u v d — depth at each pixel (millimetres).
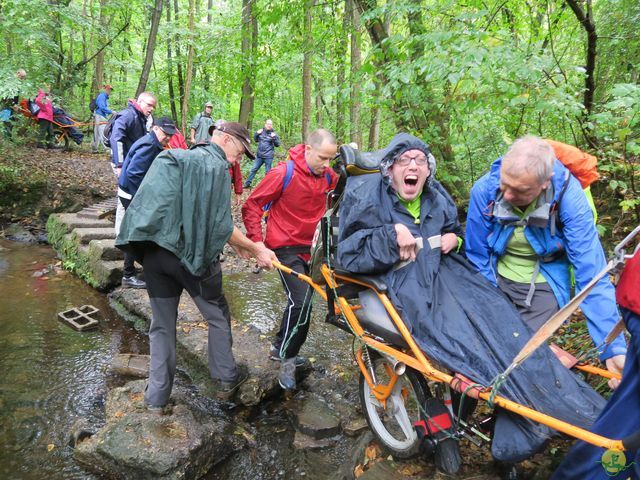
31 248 7125
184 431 2811
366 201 2463
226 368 3357
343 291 2717
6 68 9547
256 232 3332
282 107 17750
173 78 17844
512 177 2090
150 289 2961
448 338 2176
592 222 2176
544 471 2432
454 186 5445
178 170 2816
